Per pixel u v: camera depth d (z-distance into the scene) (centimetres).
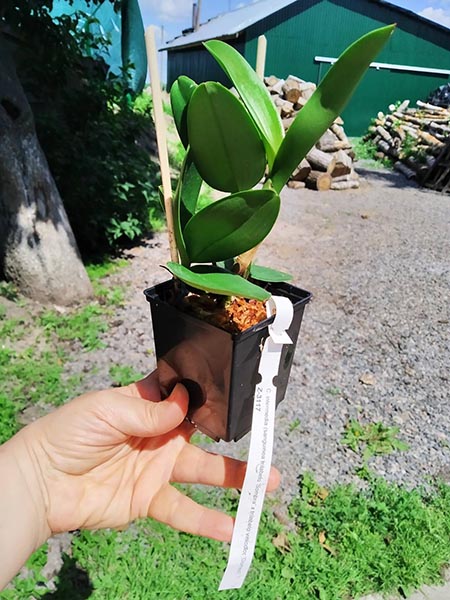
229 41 1039
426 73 1072
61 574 140
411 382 242
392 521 162
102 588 137
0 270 278
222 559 147
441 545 155
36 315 262
